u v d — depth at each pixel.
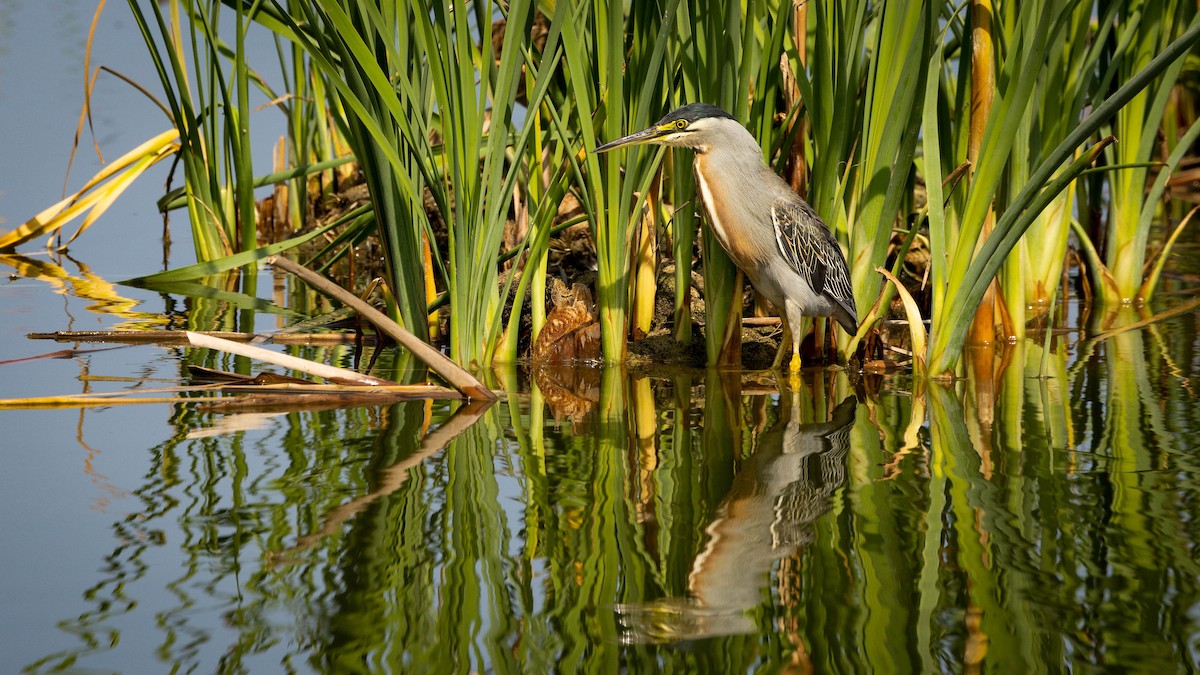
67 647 4.97
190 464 7.50
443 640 5.06
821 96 10.71
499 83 10.22
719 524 6.48
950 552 5.99
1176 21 13.51
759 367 11.41
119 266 16.06
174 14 16.25
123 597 5.48
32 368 10.35
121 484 7.07
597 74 10.98
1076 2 9.52
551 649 4.99
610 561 5.95
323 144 19.66
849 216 11.30
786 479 7.32
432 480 7.25
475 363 11.12
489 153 10.54
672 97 11.31
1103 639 5.00
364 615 5.32
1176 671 4.72
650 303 12.23
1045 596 5.45
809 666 4.84
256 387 9.26
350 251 14.68
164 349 11.40
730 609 5.36
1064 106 12.48
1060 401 9.34
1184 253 17.23
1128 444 7.95
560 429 8.65
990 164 9.86
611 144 10.52
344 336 12.36
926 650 4.93
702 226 11.25
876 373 10.94
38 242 17.62
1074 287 15.60
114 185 16.70
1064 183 9.52
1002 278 12.16
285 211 19.73
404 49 10.09
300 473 7.34
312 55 9.45
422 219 10.62
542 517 6.59
